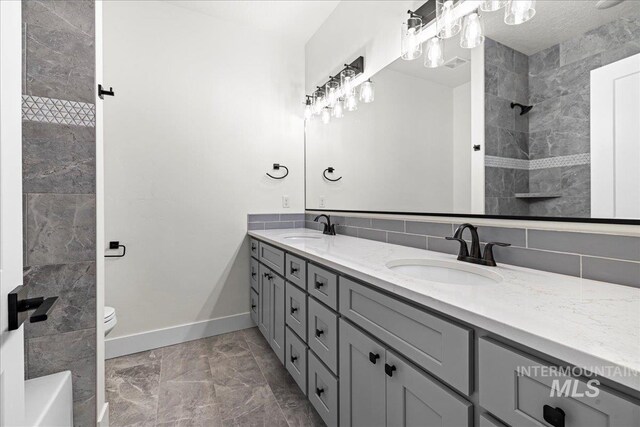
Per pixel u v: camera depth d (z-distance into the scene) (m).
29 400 1.00
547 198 1.01
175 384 1.74
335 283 1.20
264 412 1.51
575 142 0.95
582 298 0.72
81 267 1.26
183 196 2.29
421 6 1.53
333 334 1.21
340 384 1.17
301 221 2.76
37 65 1.19
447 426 0.70
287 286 1.69
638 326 0.55
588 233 0.91
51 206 1.21
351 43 2.12
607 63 0.88
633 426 0.43
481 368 0.63
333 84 2.32
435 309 0.73
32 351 1.17
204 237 2.37
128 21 2.09
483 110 1.23
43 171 1.20
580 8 0.94
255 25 2.52
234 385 1.74
